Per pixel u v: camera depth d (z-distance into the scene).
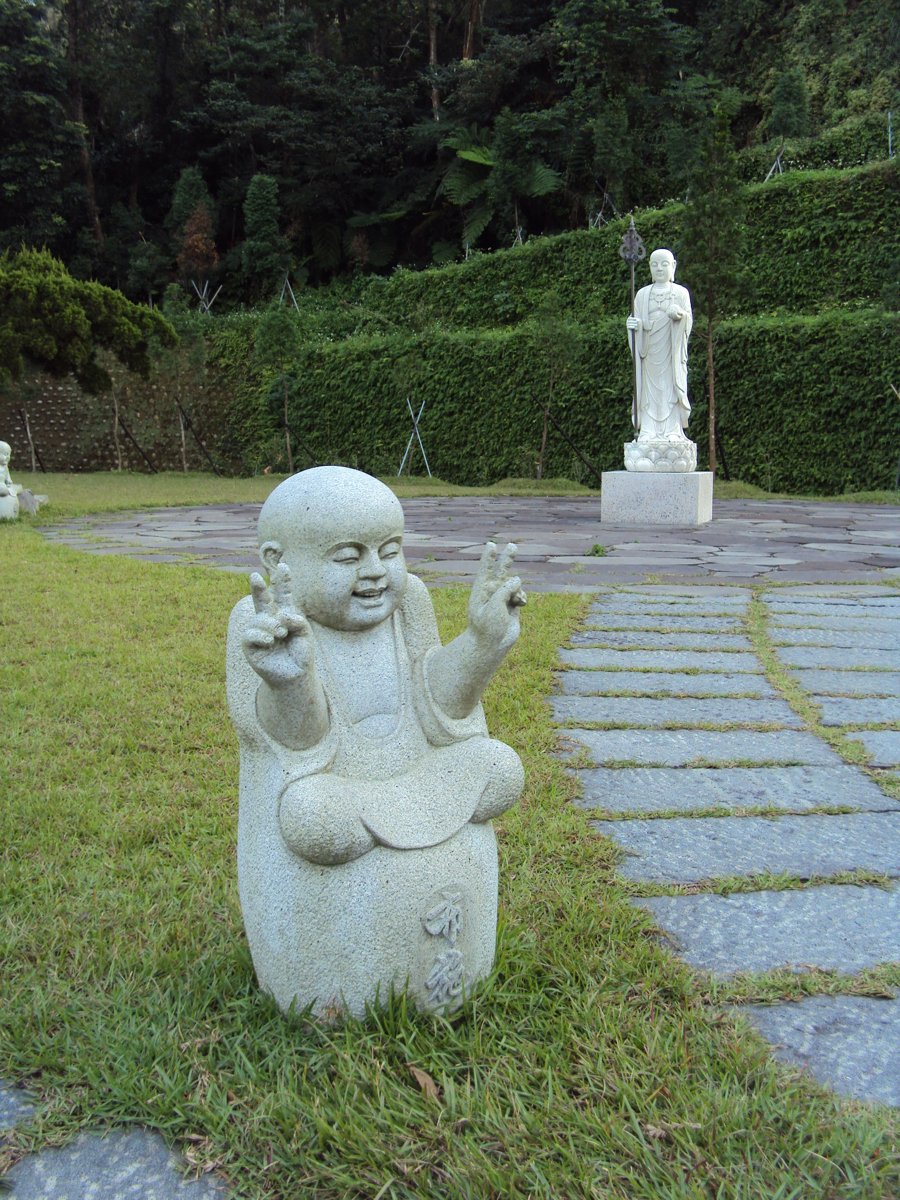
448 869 2.26
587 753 4.24
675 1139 1.95
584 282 25.61
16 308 19.83
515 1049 2.21
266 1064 2.16
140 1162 1.96
